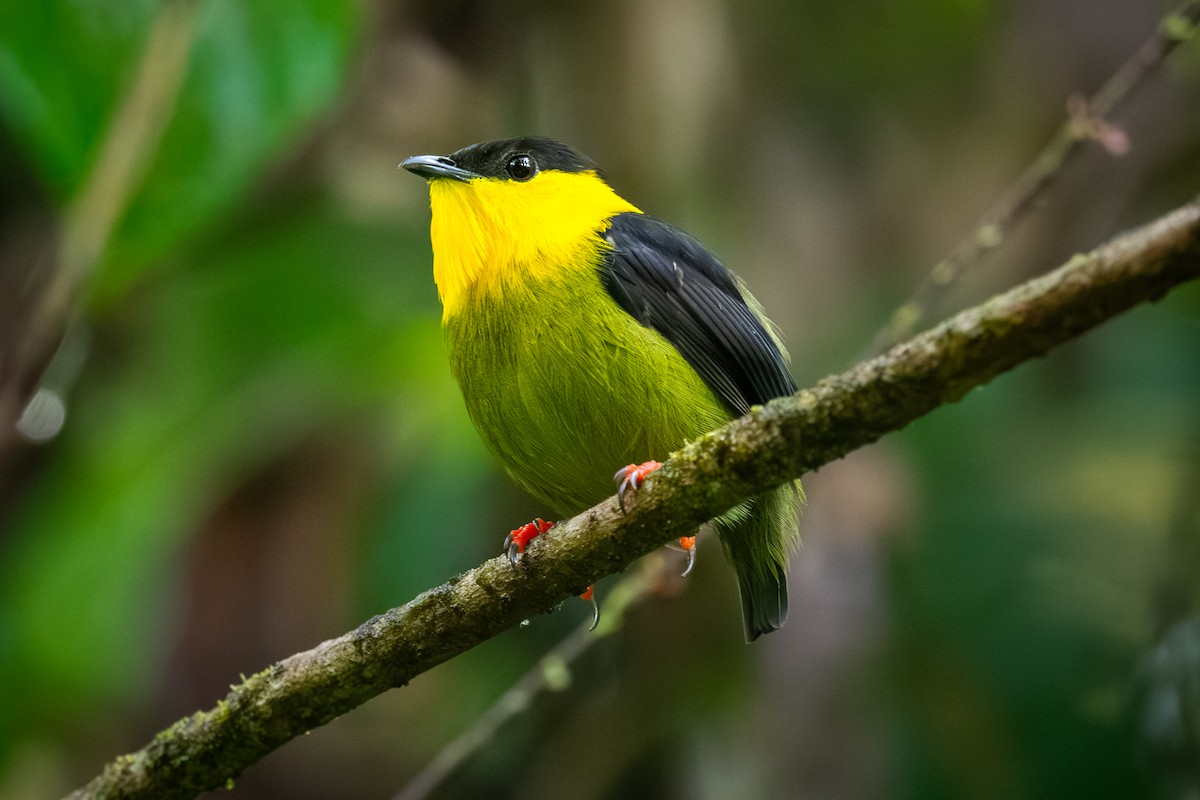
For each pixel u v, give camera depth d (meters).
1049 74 12.97
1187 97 12.55
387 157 11.80
